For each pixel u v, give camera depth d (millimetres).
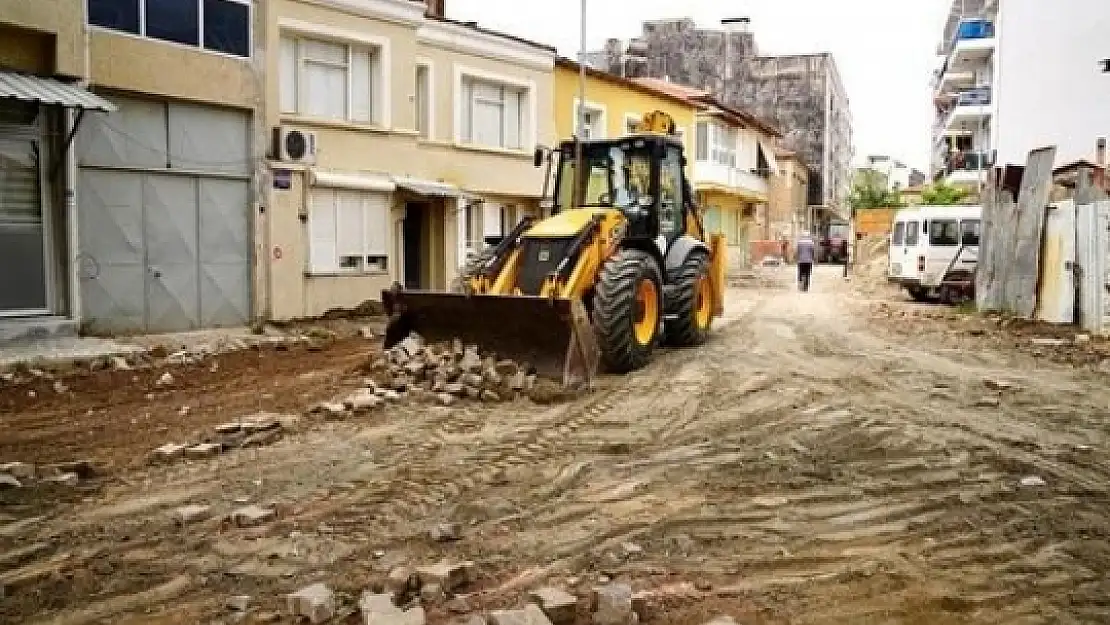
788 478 6602
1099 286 15016
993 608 4457
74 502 6027
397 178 18062
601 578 4797
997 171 19312
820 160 64625
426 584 4617
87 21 12742
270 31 15477
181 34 13977
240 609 4414
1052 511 5859
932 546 5273
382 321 16797
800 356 12531
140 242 13750
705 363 11695
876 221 47219
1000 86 35625
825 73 64188
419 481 6477
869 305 21875
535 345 9852
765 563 5020
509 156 21844
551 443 7566
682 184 13609
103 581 4781
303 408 8922
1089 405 9133
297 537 5359
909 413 8688
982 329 16031
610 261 10891
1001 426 8188
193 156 14391
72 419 8516
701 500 6109
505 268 10805
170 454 7012
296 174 15898
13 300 12117
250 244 15297
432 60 19734
